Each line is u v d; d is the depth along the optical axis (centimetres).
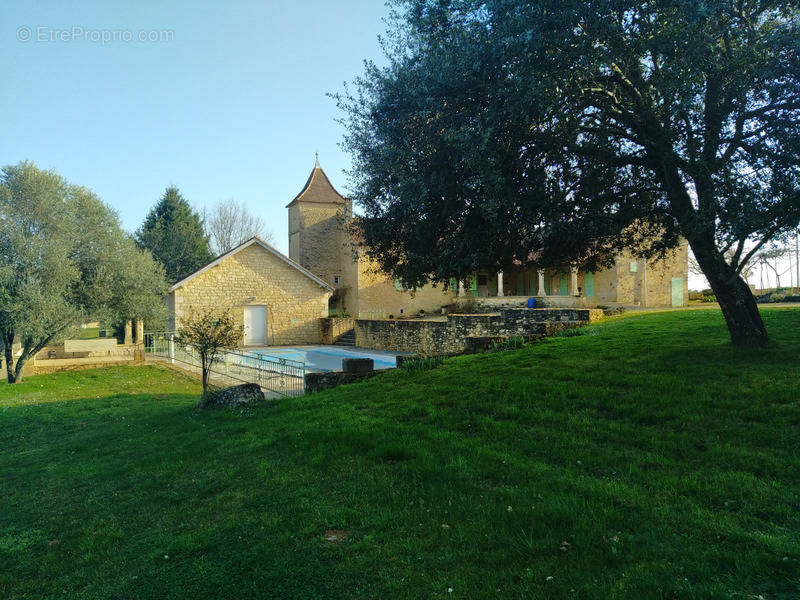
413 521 475
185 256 5053
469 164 740
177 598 413
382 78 894
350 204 1141
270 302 3362
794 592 324
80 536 603
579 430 660
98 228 2434
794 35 672
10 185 2158
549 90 721
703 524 412
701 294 3678
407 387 1025
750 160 753
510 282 4322
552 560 384
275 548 463
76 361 2359
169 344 2512
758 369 761
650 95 805
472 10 791
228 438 885
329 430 784
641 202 885
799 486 460
